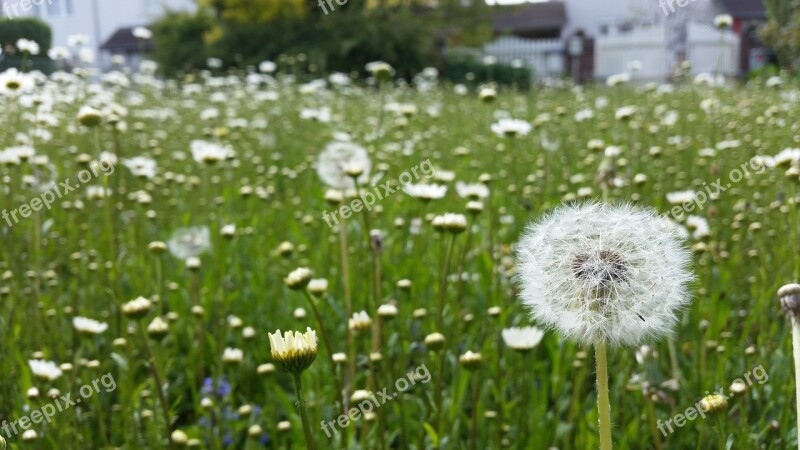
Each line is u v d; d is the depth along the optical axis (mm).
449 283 567
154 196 817
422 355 497
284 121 1347
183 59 3592
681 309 283
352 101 1631
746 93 1392
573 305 275
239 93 1545
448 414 424
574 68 3529
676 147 897
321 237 721
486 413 412
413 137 1134
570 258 280
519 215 716
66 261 685
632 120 1017
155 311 555
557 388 455
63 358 501
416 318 516
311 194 921
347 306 484
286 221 796
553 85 2287
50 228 733
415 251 634
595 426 397
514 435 420
